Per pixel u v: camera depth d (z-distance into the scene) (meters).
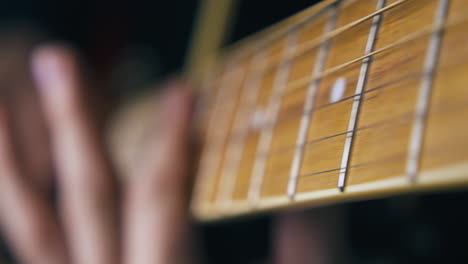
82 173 0.25
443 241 0.28
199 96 0.26
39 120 0.35
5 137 0.26
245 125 0.22
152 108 0.38
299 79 0.20
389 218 0.30
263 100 0.22
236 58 0.25
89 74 0.25
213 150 0.23
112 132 0.41
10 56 0.44
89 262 0.25
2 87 0.37
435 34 0.16
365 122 0.17
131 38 0.66
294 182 0.18
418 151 0.16
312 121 0.19
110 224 0.25
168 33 0.60
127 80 0.54
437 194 0.29
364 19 0.18
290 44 0.21
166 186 0.24
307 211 0.29
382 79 0.17
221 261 0.34
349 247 0.30
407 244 0.29
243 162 0.21
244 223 0.34
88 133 0.25
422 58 0.16
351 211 0.31
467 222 0.28
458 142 0.15
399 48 0.17
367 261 0.29
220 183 0.22
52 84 0.25
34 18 0.61
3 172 0.25
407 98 0.16
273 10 0.24
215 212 0.22
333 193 0.17
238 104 0.23
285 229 0.29
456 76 0.16
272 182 0.19
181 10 0.60
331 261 0.28
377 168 0.16
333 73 0.18
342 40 0.19
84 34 0.67
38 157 0.34
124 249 0.25
